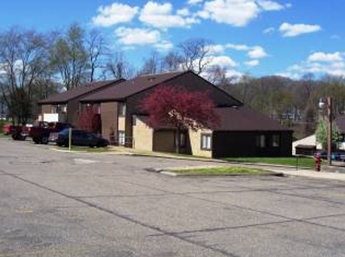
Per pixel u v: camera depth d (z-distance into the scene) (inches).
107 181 794.8
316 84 4372.5
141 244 379.9
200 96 2039.9
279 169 1243.2
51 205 542.6
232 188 765.9
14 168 964.6
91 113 2583.7
